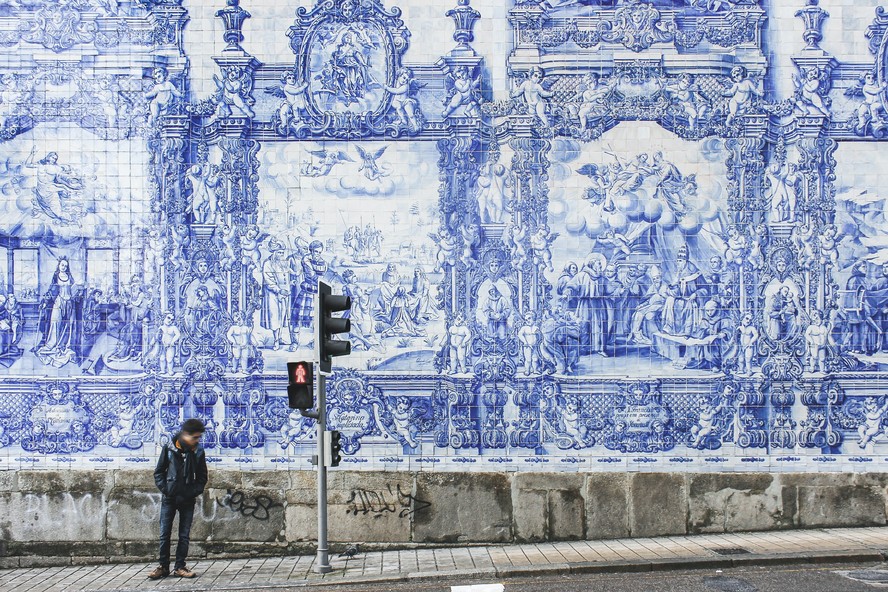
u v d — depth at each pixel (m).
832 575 8.94
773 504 10.56
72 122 10.80
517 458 10.61
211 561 10.47
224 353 10.70
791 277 10.63
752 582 8.77
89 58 10.84
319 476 9.83
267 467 10.63
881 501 10.57
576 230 10.67
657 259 10.64
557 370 10.64
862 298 10.63
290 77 10.82
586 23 10.79
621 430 10.61
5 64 10.79
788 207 10.66
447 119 10.76
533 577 9.31
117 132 10.80
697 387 10.62
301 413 9.82
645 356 10.63
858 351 10.63
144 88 10.82
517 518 10.55
